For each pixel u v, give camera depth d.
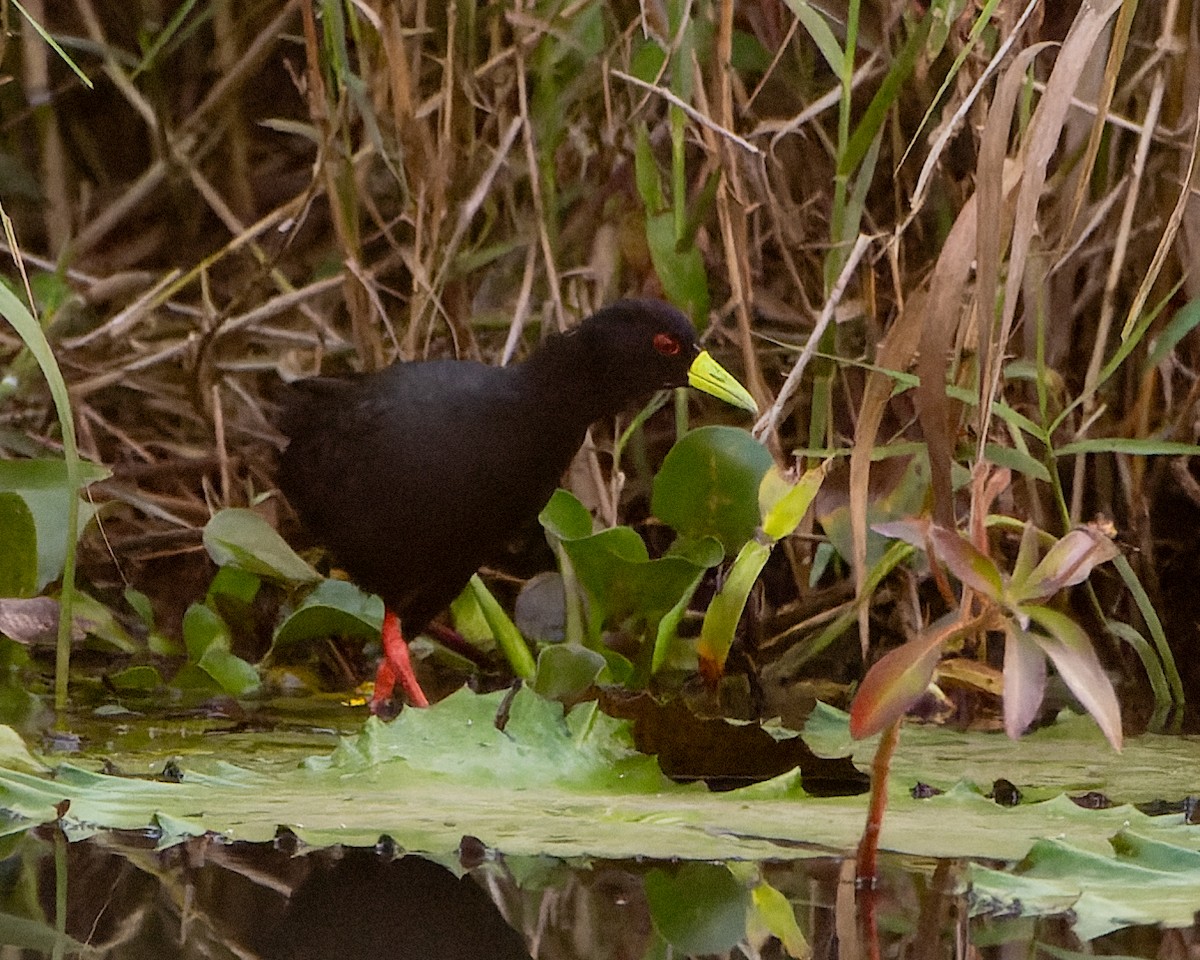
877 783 4.51
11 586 8.10
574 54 9.65
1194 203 8.48
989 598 4.07
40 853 4.83
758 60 9.41
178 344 10.31
